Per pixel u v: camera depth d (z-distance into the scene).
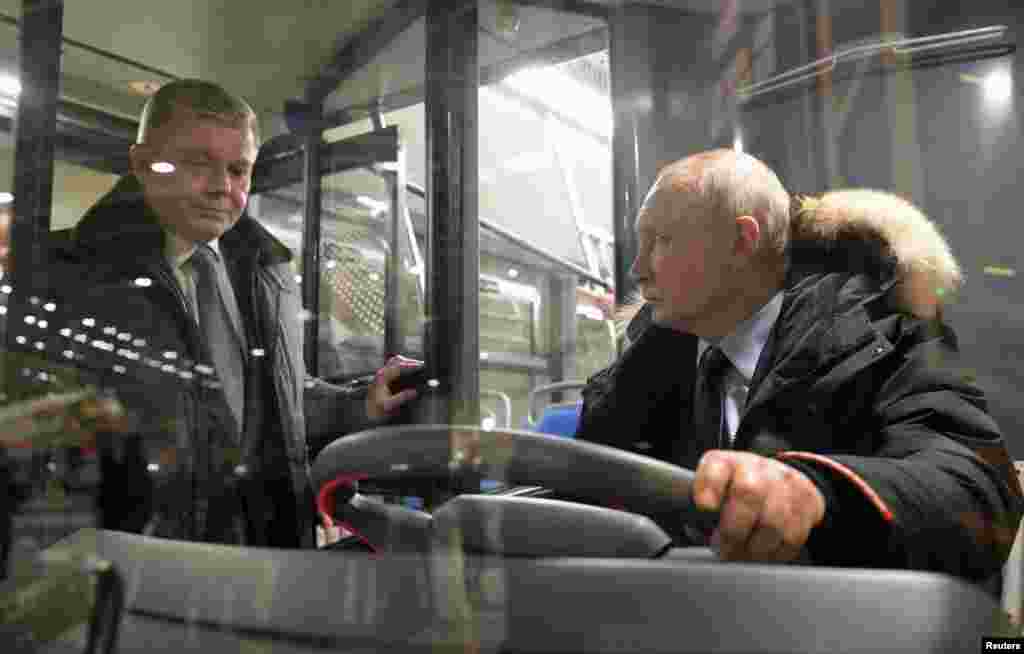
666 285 1.16
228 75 1.76
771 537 0.56
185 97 0.61
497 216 3.60
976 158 2.59
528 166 3.54
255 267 0.60
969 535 0.69
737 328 1.14
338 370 1.35
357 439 0.62
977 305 2.28
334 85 1.91
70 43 1.46
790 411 1.02
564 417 1.48
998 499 0.78
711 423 1.12
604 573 0.37
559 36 3.16
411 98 2.15
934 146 2.64
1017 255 2.39
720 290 1.12
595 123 3.28
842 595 0.36
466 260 2.10
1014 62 2.59
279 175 1.78
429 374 0.78
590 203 3.77
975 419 0.94
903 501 0.64
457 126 2.21
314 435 0.82
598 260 3.82
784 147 2.90
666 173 1.22
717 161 1.19
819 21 2.88
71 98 1.22
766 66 2.98
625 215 3.00
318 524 0.64
